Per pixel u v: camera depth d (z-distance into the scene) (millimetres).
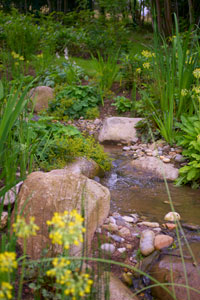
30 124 3951
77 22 12727
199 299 2021
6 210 2660
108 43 10078
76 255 2281
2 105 3215
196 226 2951
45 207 2514
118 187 3984
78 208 2559
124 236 2816
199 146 4117
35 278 2035
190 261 2344
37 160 3732
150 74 6266
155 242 2617
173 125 5121
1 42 9453
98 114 6863
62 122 6598
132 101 6828
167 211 3330
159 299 2158
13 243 1871
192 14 11367
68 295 1768
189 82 4992
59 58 9734
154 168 4418
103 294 1988
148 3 15711
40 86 7234
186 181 4035
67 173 2998
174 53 5020
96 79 7770
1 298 1326
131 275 2359
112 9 10188
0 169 3008
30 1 21703
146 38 13008
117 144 5586
